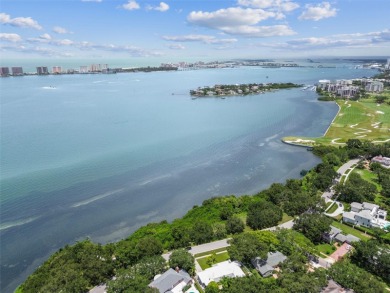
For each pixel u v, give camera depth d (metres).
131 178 156.25
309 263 84.94
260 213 108.31
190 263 82.94
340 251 91.25
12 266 94.19
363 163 166.38
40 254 99.75
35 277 82.94
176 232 98.56
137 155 188.00
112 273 83.69
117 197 136.88
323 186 134.88
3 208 126.38
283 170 167.12
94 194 139.00
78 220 119.00
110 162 176.00
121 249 89.00
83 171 162.88
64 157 181.75
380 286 71.38
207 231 99.62
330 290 71.31
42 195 137.12
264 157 187.25
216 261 87.81
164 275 77.38
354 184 130.75
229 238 99.75
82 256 86.62
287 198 123.06
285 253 87.56
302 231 101.06
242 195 138.12
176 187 147.38
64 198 135.12
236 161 180.88
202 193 141.62
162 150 198.12
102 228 113.81
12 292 83.31
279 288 72.06
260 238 91.12
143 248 88.06
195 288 76.81
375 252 82.62
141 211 125.75
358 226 104.62
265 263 83.19
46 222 117.38
